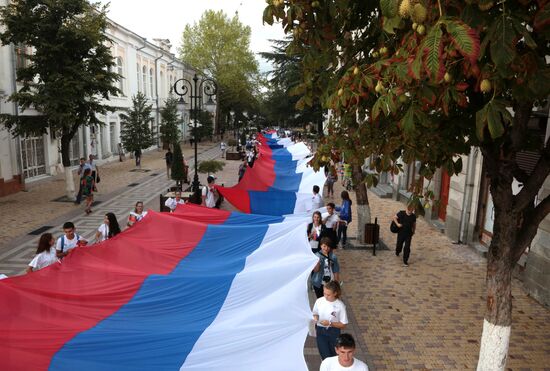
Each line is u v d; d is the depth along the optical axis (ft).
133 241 25.70
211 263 24.57
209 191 48.93
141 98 105.60
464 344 25.12
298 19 19.61
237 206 42.11
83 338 15.47
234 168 107.45
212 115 180.86
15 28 56.13
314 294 31.22
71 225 27.78
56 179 83.25
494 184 18.25
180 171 65.41
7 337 15.07
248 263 23.90
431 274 36.09
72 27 56.80
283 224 28.43
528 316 28.73
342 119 21.12
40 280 20.04
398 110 17.52
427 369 22.59
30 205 60.29
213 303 19.29
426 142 17.25
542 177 17.62
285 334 16.43
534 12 13.06
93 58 60.75
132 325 17.17
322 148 21.22
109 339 15.48
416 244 44.55
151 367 14.43
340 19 20.49
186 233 27.66
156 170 100.07
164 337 15.88
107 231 32.30
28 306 16.81
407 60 13.08
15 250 41.01
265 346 15.76
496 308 18.99
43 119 60.54
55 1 56.65
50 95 56.54
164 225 28.09
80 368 13.94
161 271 23.17
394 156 18.93
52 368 13.80
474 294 32.17
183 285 20.21
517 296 31.91
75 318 17.21
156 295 19.51
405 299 31.09
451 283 34.22
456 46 10.69
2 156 66.54
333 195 71.56
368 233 41.32
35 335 15.42
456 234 45.14
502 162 17.89
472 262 39.27
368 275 35.65
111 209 58.59
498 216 18.54
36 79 76.64
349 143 20.20
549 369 22.80
